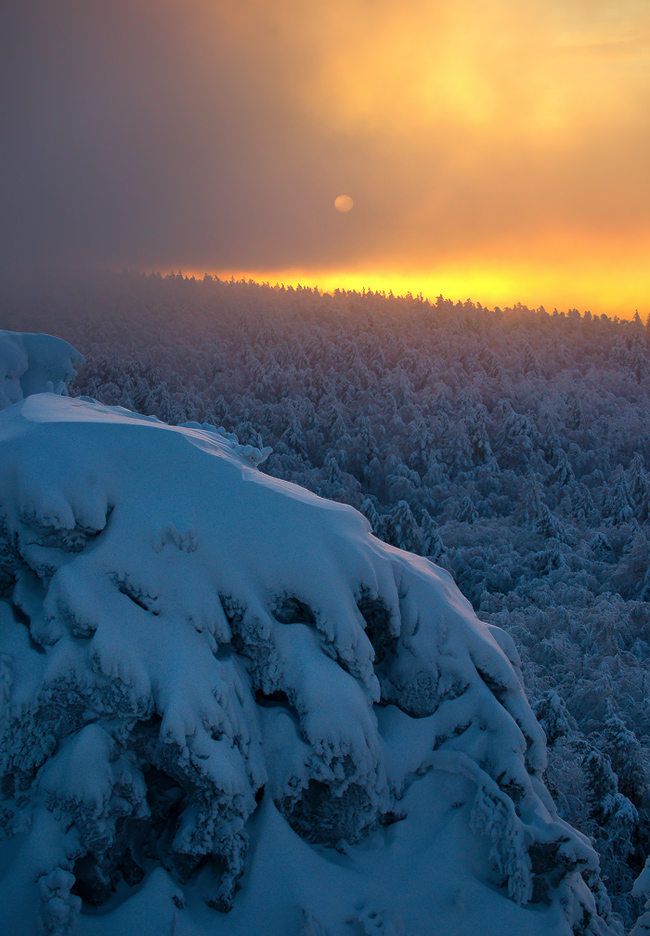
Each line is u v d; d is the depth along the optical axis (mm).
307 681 4750
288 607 5098
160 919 4016
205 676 4461
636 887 6059
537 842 4617
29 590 4738
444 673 5402
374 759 4777
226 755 4273
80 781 4062
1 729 4141
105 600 4566
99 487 4953
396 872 4617
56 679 4223
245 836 4309
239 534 5156
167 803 4438
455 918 4406
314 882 4344
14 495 4875
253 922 4133
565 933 4426
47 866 3932
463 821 4844
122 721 4281
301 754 4617
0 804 4164
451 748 5148
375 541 5914
